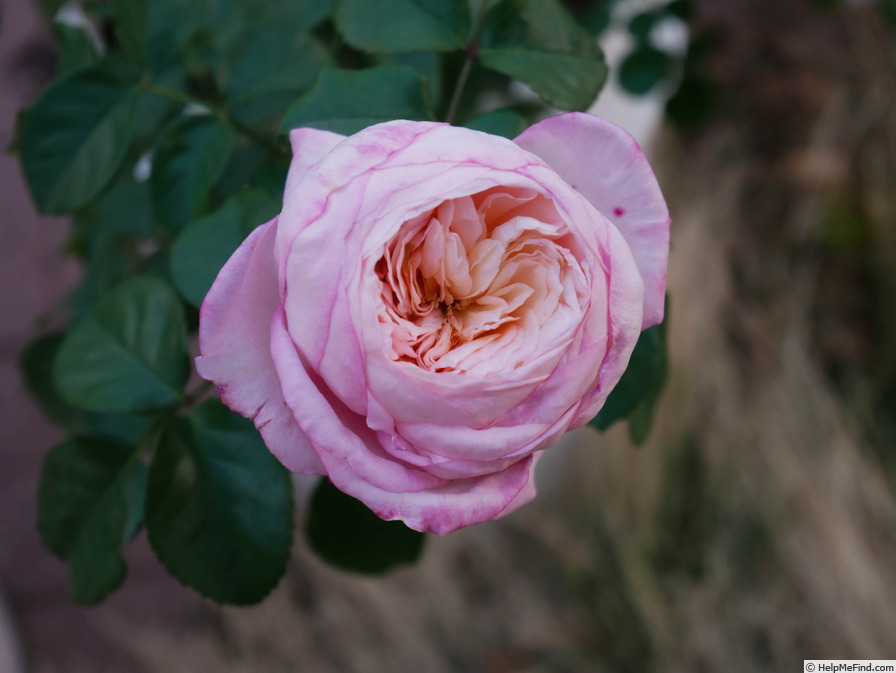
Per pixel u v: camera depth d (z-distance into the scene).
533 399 0.21
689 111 0.41
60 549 0.27
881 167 0.69
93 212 0.33
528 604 0.59
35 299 0.49
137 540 0.53
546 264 0.21
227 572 0.25
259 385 0.21
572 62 0.25
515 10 0.25
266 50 0.28
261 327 0.21
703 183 0.69
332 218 0.19
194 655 0.54
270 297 0.21
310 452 0.21
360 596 0.56
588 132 0.22
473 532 0.60
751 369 0.67
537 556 0.62
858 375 0.67
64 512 0.26
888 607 0.58
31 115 0.26
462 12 0.25
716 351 0.63
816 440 0.63
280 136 0.24
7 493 0.51
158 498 0.25
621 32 0.40
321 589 0.56
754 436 0.63
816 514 0.60
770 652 0.58
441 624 0.57
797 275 0.69
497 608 0.59
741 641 0.58
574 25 0.26
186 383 0.26
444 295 0.22
